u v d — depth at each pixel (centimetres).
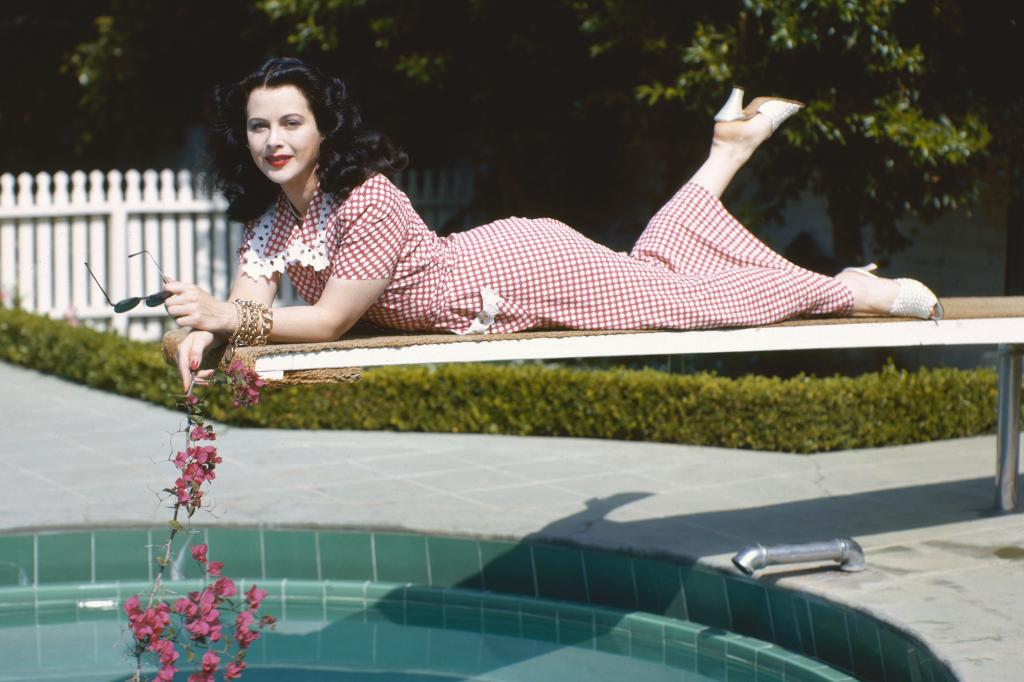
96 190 1076
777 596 441
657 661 453
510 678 438
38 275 1078
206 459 321
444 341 339
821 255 941
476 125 1116
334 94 335
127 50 1279
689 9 784
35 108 1463
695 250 397
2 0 1409
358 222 332
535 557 509
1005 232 841
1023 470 620
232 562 537
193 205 1093
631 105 884
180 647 470
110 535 530
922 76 776
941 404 705
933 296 408
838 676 413
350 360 326
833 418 671
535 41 915
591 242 373
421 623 501
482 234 366
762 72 756
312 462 653
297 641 479
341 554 533
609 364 898
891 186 800
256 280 357
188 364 310
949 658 362
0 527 520
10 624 496
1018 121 798
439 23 941
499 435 723
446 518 535
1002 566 454
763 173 860
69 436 721
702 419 688
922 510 542
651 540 496
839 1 700
